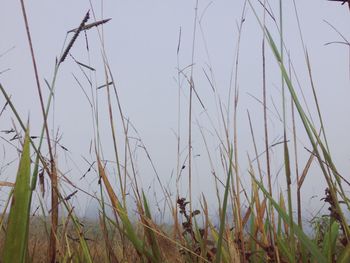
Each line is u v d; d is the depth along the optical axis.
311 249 1.17
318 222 1.80
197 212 1.96
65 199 1.59
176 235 1.87
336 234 1.47
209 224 1.92
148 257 1.49
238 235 1.64
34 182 1.08
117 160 1.69
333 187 1.19
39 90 1.25
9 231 0.94
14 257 0.94
